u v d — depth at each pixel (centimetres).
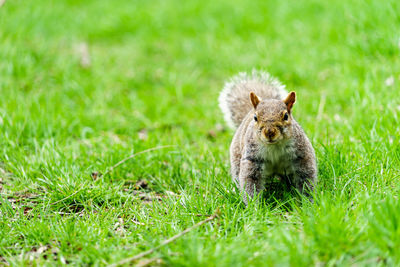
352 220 471
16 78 1063
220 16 1495
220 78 1180
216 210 538
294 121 594
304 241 446
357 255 428
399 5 991
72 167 697
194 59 1273
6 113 843
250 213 541
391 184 566
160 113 994
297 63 1072
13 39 1220
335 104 883
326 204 496
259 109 568
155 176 727
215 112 976
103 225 539
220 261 432
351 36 1070
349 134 741
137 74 1195
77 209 615
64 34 1391
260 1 1543
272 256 431
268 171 604
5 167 733
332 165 615
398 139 650
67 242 508
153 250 455
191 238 470
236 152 657
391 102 754
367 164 611
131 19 1555
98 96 1040
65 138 846
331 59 1054
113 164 728
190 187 656
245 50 1245
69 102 1004
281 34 1255
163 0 1752
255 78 819
